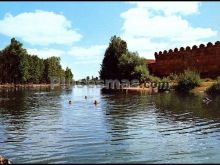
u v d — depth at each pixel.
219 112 39.09
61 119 35.28
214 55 102.75
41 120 34.59
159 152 20.09
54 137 24.88
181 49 115.62
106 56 125.12
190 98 60.22
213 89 70.94
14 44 146.50
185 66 113.75
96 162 18.08
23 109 46.97
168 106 47.53
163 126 29.73
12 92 100.31
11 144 22.61
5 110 45.56
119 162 18.06
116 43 124.62
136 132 26.78
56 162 18.11
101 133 26.36
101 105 52.06
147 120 33.66
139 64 111.38
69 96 78.50
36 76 171.25
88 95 80.94
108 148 21.09
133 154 19.66
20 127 29.94
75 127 29.56
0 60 148.88
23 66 147.75
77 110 44.91
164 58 123.50
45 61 195.75
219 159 18.61
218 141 23.23
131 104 52.28
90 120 34.19
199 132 26.72
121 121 33.12
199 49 108.31
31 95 83.75
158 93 78.38
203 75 105.62
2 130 28.34
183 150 20.61
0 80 152.62
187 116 36.22
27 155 19.55
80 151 20.38
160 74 125.12
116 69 122.25
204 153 19.89
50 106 51.75
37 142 23.11
